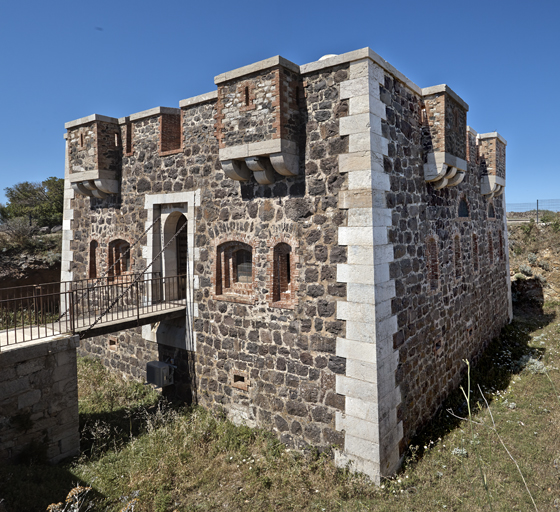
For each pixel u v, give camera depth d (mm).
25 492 5391
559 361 10680
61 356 6664
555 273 17688
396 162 6895
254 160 6828
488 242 12867
